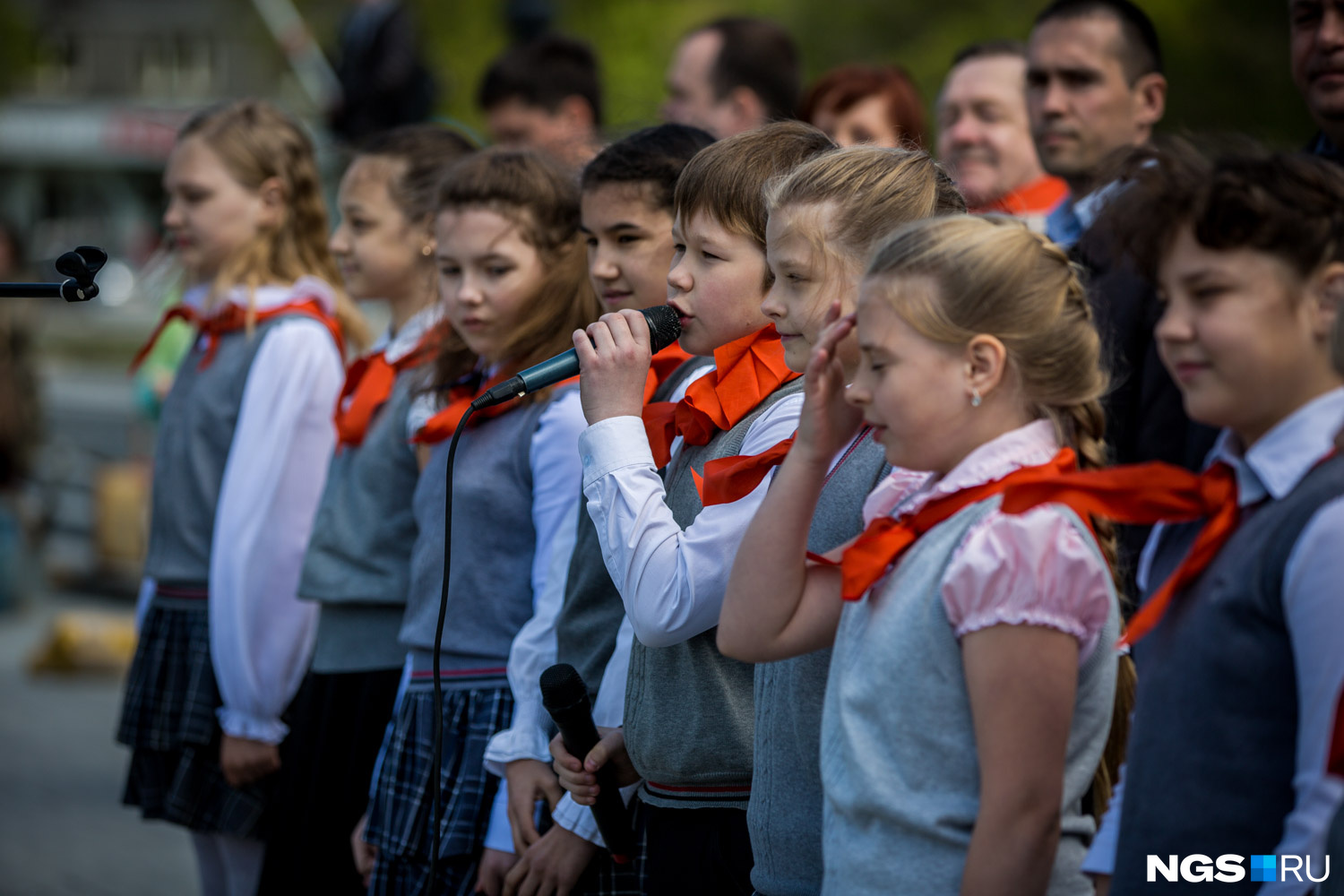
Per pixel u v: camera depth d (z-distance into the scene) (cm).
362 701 955
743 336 682
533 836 761
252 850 1070
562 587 804
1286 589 467
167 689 1078
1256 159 484
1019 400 526
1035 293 519
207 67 10081
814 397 555
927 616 511
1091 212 798
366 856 896
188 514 1086
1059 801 492
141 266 9588
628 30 5422
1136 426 814
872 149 639
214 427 1085
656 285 770
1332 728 451
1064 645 493
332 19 6556
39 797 1664
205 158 1130
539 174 874
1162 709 495
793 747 604
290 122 1189
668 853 675
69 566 2875
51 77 10594
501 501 845
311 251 1182
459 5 5616
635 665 697
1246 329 470
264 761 1038
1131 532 793
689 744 661
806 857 596
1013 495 500
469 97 5466
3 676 2244
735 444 671
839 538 621
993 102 1252
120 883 1400
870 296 524
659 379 816
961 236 519
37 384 2725
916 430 520
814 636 567
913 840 505
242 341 1105
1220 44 4450
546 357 859
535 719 782
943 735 506
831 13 5225
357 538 960
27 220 10744
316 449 1077
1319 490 468
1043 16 1088
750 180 671
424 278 1050
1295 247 466
